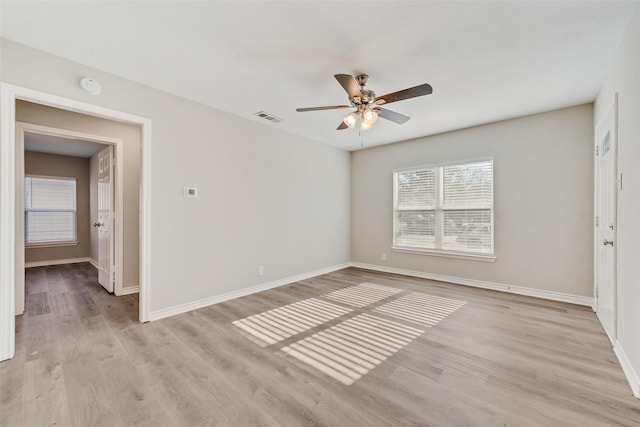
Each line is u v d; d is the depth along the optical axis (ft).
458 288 13.51
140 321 9.43
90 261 20.13
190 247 10.61
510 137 12.62
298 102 10.86
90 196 20.52
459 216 14.29
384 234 17.37
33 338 8.17
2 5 5.72
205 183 11.07
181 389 5.93
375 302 11.50
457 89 9.66
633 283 6.14
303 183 15.49
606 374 6.38
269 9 5.92
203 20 6.28
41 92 7.39
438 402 5.51
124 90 8.93
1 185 6.77
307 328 8.98
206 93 10.08
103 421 5.03
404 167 16.29
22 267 10.10
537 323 9.25
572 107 11.19
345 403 5.51
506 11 5.94
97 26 6.47
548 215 11.78
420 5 5.77
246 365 6.85
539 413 5.18
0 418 5.06
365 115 8.55
